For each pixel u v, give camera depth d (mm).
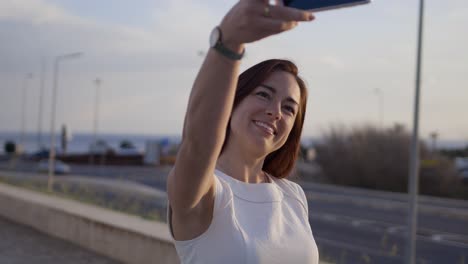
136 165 53406
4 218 8312
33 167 43688
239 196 1827
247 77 1901
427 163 30250
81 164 53531
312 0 1126
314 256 1893
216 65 1292
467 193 31062
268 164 2305
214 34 1269
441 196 31422
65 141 29625
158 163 53219
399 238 15422
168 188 1571
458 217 20422
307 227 1997
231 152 1952
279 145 1973
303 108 2227
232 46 1269
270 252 1737
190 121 1379
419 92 9320
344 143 35531
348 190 31312
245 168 1956
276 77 1911
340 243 14281
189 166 1439
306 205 2117
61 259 5891
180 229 1666
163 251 5059
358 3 1060
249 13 1141
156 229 5586
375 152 34156
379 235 15852
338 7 1085
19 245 6496
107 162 53281
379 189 33719
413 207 9102
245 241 1693
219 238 1678
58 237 6949
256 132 1890
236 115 1919
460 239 15500
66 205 7328
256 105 1886
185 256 1711
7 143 62781
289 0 1165
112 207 9539
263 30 1159
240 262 1669
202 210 1661
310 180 36406
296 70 1974
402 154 33500
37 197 8156
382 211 21781
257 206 1841
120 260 5730
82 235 6465
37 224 7480
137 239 5441
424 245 14422
